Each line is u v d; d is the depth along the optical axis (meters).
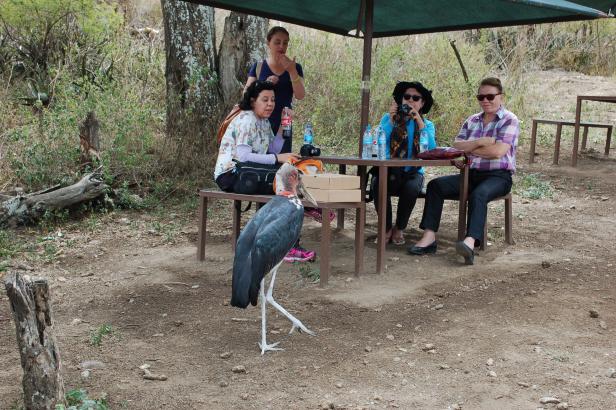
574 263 6.73
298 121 12.45
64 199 8.00
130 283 6.23
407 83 6.99
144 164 9.45
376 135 6.67
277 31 6.83
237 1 7.35
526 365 4.61
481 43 16.08
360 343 4.96
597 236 7.74
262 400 4.21
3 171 8.83
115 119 9.90
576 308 5.56
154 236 7.63
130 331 5.23
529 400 4.18
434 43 14.23
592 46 19.62
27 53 12.62
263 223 4.80
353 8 7.46
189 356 4.80
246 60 10.16
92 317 5.50
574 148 11.45
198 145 9.98
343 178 5.97
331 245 7.26
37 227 7.85
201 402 4.20
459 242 6.56
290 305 5.66
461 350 4.82
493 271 6.45
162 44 13.75
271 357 4.77
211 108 10.12
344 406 4.12
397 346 4.91
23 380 3.83
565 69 19.28
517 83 15.00
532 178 10.39
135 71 12.18
